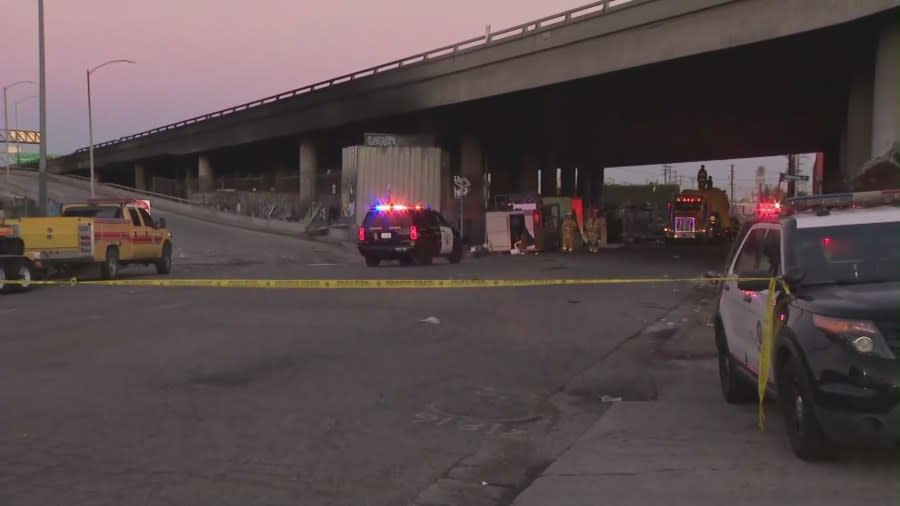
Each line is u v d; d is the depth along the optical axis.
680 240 48.91
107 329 11.73
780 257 6.14
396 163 34.19
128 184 105.69
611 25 29.55
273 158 72.31
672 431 6.45
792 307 5.58
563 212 40.28
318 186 47.41
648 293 17.19
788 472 5.26
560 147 55.72
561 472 5.48
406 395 7.77
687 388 8.17
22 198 42.78
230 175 83.88
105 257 20.62
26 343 10.49
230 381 8.26
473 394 7.89
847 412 4.82
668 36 27.61
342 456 5.88
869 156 26.73
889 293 5.14
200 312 13.73
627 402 7.56
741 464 5.48
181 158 75.44
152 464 5.61
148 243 23.20
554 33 32.16
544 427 6.77
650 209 70.88
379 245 25.16
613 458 5.76
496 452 6.06
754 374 6.48
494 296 16.42
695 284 18.78
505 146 55.53
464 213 44.81
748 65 28.36
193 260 30.34
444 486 5.29
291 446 6.09
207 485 5.20
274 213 48.62
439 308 14.37
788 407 5.60
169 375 8.50
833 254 5.95
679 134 48.03
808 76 30.08
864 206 6.50
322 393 7.79
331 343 10.57
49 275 21.03
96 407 7.16
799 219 6.27
